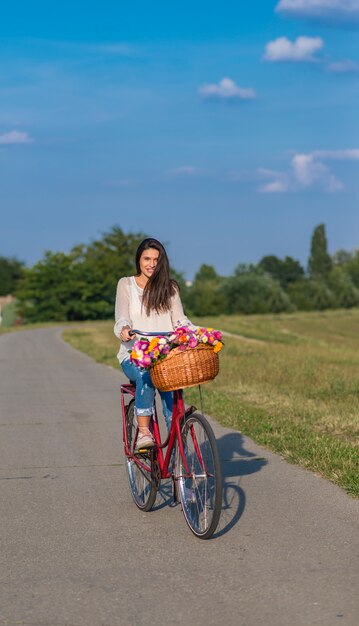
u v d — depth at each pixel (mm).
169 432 5801
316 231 161000
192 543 5352
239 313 113562
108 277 112188
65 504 6508
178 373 5301
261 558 4965
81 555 5152
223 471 7465
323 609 4105
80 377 18359
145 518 6039
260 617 4031
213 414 10930
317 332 71312
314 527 5590
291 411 11195
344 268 154000
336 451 7867
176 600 4305
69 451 8906
